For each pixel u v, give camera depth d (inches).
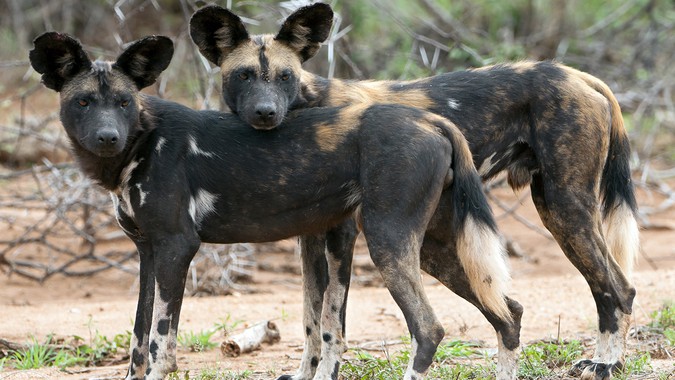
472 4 1891.0
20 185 1475.1
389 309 971.3
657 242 1314.0
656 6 1881.2
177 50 1582.2
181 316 945.5
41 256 1228.5
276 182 637.3
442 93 738.2
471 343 806.5
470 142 733.3
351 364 722.2
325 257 703.7
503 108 737.0
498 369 647.8
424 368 595.8
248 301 1020.5
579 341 790.5
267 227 649.6
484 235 620.4
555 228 729.6
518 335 657.0
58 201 1199.6
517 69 748.0
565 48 1807.3
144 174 629.0
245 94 700.7
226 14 714.8
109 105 631.2
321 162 634.2
